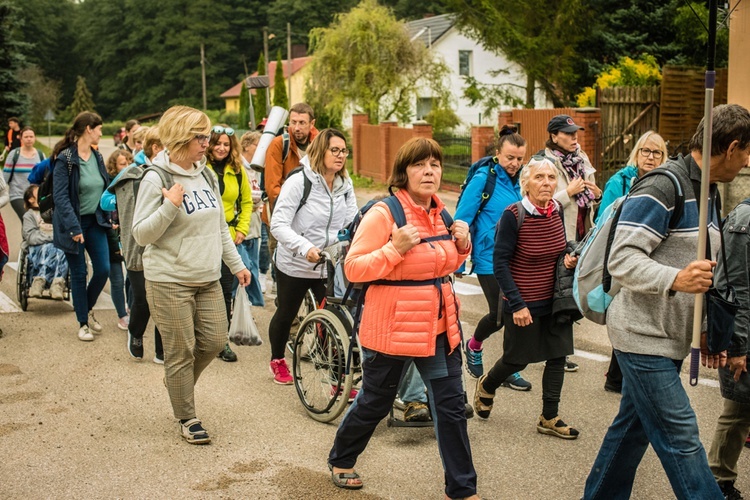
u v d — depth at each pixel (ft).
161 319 16.24
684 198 11.18
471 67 157.07
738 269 12.57
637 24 88.94
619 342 11.68
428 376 13.38
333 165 19.13
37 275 27.50
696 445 11.36
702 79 59.26
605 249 11.91
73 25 303.07
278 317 20.07
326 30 110.73
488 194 19.31
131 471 15.05
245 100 157.07
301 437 16.87
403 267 12.98
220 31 270.26
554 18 88.63
